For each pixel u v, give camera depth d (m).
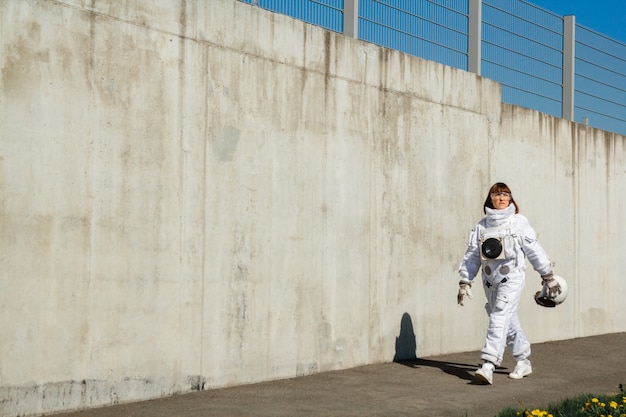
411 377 8.46
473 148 10.87
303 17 8.77
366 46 9.27
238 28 7.83
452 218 10.46
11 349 5.98
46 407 6.20
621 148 14.02
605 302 13.57
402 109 9.73
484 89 11.10
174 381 7.16
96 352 6.55
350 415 6.52
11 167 6.03
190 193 7.33
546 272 8.64
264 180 8.03
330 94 8.80
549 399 7.41
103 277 6.62
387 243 9.45
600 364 9.92
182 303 7.23
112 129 6.72
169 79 7.19
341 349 8.84
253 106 7.95
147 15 7.03
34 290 6.14
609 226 13.70
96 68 6.62
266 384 7.84
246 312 7.82
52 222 6.27
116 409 6.48
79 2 6.52
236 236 7.74
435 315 10.12
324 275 8.65
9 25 6.06
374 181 9.30
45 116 6.26
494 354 8.29
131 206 6.84
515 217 8.61
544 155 12.27
